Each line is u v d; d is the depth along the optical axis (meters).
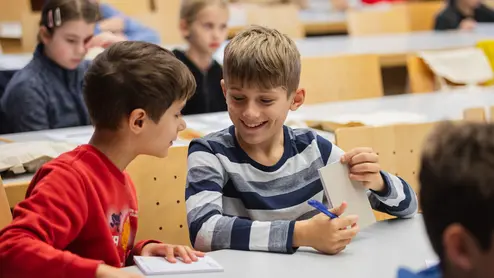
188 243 1.99
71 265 1.20
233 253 1.40
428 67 3.43
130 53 1.39
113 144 1.41
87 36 2.71
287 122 2.46
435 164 0.82
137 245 1.49
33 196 1.29
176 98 1.40
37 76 2.69
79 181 1.33
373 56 3.14
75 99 2.77
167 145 1.43
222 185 1.58
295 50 1.58
